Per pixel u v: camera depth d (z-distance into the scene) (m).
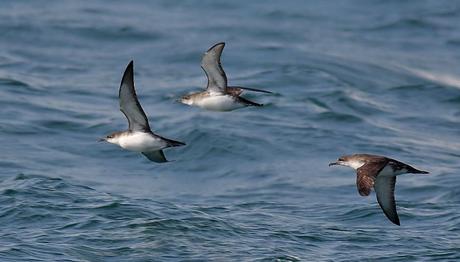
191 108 32.81
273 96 34.22
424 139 31.20
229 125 30.81
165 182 26.89
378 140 30.61
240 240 21.27
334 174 27.38
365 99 34.88
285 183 26.66
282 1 53.25
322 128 31.22
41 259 19.45
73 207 22.84
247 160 28.52
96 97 34.56
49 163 27.78
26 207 22.59
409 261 20.16
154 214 22.62
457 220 23.00
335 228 22.50
